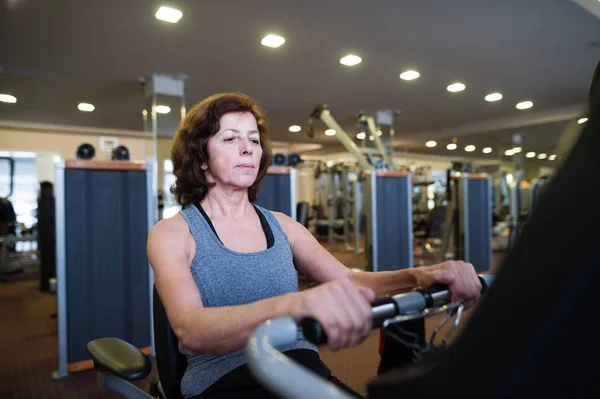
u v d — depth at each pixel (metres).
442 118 6.75
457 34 3.27
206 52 3.58
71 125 7.13
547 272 0.25
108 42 3.31
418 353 0.58
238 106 1.01
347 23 3.03
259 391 0.82
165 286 0.83
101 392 2.24
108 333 2.58
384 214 4.29
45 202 4.75
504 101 5.57
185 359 0.93
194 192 1.03
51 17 2.83
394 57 3.79
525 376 0.24
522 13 2.91
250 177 1.01
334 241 8.05
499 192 9.55
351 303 0.47
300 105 5.64
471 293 0.64
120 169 2.63
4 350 2.94
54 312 3.95
